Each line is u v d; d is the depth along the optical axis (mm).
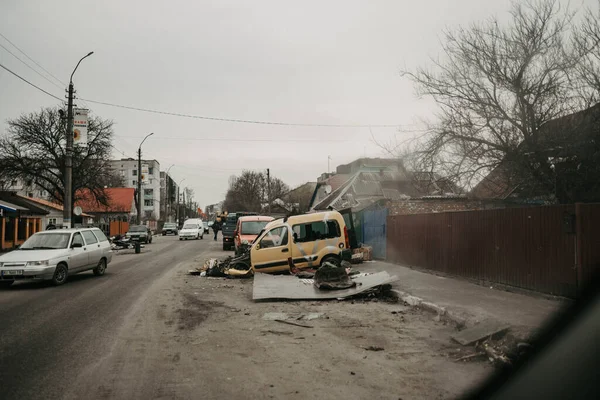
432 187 19031
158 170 121500
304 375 5391
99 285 13328
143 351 6355
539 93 14320
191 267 18828
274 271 15000
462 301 9367
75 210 28578
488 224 11398
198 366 5711
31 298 10945
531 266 9797
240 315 9070
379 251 19703
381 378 5301
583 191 14477
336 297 10828
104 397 4625
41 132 40875
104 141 42156
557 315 7730
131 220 72562
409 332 7574
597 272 8117
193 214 154375
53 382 5051
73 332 7422
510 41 15008
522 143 15023
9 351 6277
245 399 4609
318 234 15180
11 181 41688
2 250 28750
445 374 5445
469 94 15977
